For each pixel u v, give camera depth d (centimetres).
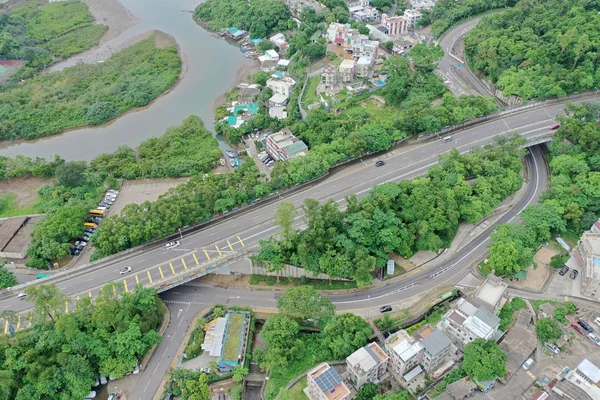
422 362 14950
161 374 15625
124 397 15000
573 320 15950
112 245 18375
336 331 15488
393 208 19225
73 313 15538
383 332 16075
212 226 19938
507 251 16912
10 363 14362
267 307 17638
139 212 19300
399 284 17975
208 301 17975
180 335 16788
